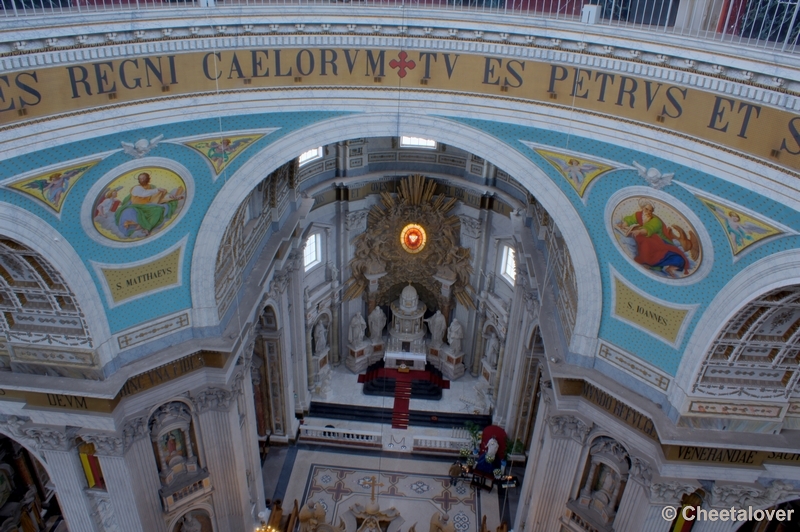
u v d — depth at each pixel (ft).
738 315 40.14
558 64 40.57
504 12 41.63
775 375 44.16
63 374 47.62
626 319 47.47
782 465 46.24
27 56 35.04
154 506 55.36
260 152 47.21
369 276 91.91
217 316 52.47
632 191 42.01
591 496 55.72
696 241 40.63
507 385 81.82
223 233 49.49
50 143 37.58
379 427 86.12
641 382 47.73
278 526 70.18
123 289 47.47
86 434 49.16
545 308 58.65
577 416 52.95
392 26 41.96
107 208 43.45
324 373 91.45
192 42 40.42
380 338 97.09
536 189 46.37
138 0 40.50
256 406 79.30
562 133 42.65
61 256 42.24
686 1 38.96
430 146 85.46
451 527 63.31
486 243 86.33
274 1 42.55
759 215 35.96
